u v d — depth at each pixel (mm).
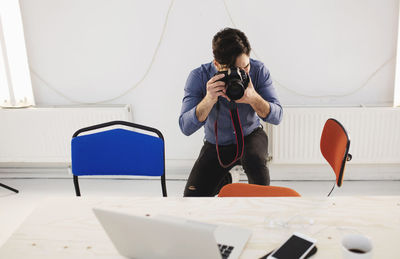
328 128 1653
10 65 2549
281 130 2496
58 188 2707
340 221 1094
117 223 881
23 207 2439
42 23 2510
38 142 2666
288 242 986
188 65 2531
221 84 1603
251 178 1824
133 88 2615
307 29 2391
